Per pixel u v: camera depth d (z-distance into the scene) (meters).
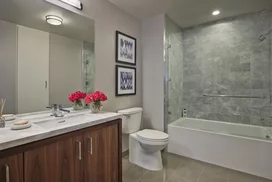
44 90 1.51
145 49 2.73
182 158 2.38
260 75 2.48
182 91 3.19
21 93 1.35
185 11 2.44
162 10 2.39
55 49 1.58
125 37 2.39
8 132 0.98
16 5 1.32
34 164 0.95
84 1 1.81
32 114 1.43
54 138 1.05
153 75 2.65
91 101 1.72
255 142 1.91
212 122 2.88
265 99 2.45
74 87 1.75
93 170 1.33
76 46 1.76
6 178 0.83
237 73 2.67
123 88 2.37
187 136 2.42
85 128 1.26
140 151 2.20
